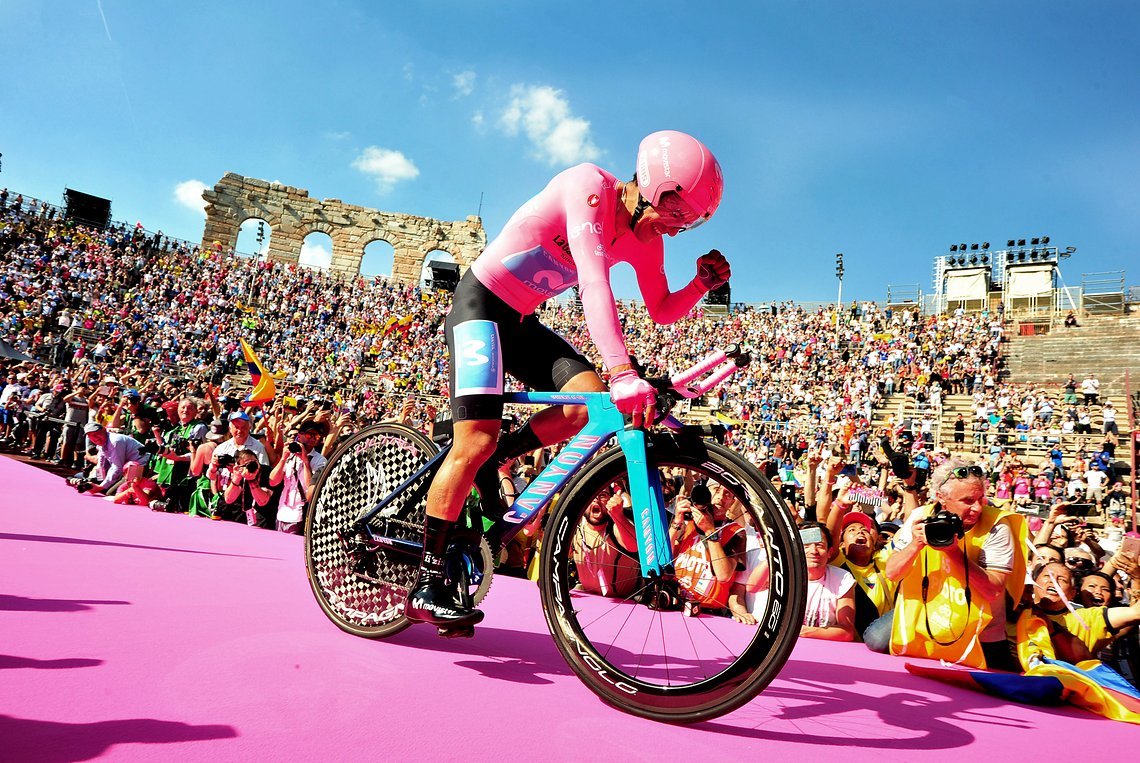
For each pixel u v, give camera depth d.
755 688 1.53
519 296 2.04
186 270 34.94
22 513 4.46
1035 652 2.60
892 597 3.29
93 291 28.69
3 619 1.87
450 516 1.96
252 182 45.28
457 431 1.94
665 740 1.48
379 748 1.27
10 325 22.38
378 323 35.47
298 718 1.37
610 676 1.69
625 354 1.67
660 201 1.79
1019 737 1.77
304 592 2.81
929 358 26.05
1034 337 27.03
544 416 2.07
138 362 23.28
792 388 25.42
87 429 6.94
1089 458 14.91
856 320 32.69
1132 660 2.56
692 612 2.92
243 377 25.61
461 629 1.87
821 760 1.43
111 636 1.82
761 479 1.64
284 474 5.61
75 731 1.19
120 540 3.76
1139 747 1.80
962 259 35.75
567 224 1.84
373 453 2.41
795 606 1.54
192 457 6.41
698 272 2.24
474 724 1.45
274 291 36.28
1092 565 3.09
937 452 17.16
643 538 1.71
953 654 2.65
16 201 31.78
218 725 1.29
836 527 3.49
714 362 1.77
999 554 2.67
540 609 3.12
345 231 47.00
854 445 17.61
